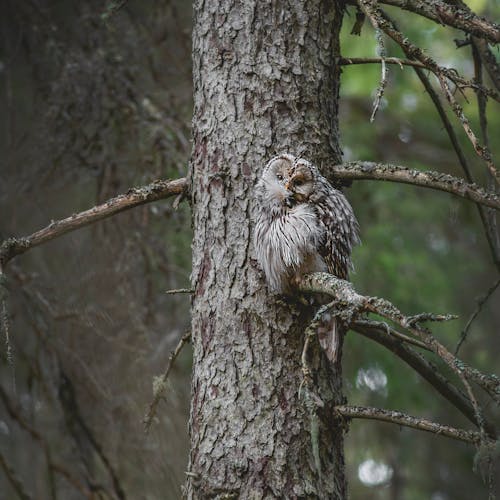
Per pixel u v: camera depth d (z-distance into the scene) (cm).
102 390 1254
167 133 1295
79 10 1379
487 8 1942
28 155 1321
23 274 1288
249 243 784
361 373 1680
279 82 812
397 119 2102
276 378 751
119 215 1348
